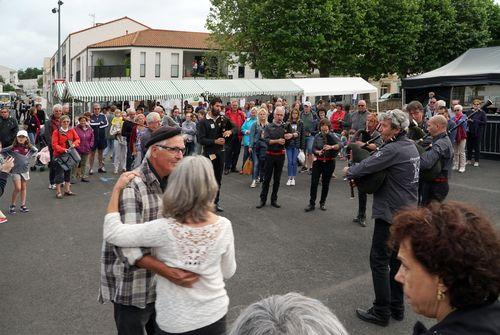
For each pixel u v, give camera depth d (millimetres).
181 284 2318
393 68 30062
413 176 4031
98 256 5973
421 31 30344
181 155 2699
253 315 1190
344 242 6590
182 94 20828
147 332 2975
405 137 4164
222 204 8977
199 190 2314
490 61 16453
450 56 31469
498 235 1384
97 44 45875
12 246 6371
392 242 1540
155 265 2338
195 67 45688
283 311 1174
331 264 5676
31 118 15164
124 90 20500
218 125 8266
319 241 6629
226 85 21859
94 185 11117
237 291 4824
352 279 5188
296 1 27328
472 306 1362
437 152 5496
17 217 8023
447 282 1356
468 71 16203
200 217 2361
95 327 4047
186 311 2336
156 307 2430
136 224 2422
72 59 56531
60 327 4039
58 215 8180
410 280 1447
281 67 28094
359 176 4109
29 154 8398
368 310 4230
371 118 7125
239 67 47000
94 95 19734
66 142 9758
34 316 4246
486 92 16922
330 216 8102
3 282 5059
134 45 43344
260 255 5988
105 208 8727
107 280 2684
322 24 27484
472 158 15000
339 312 4355
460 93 17469
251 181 11578
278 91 21359
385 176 4004
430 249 1369
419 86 17031
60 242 6566
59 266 5586
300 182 11383
